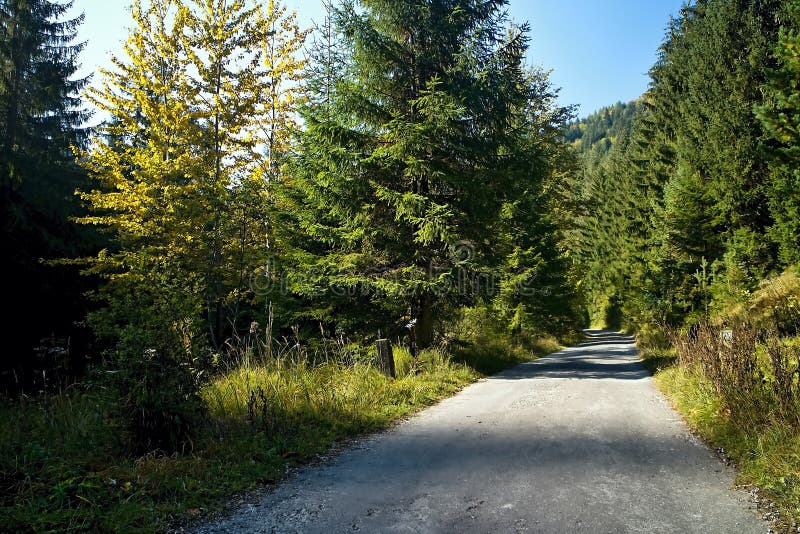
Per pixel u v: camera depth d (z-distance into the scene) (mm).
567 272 31734
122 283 13977
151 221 15305
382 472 5254
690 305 17344
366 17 13805
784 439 5090
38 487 4312
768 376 6770
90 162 16359
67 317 12656
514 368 15672
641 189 41031
